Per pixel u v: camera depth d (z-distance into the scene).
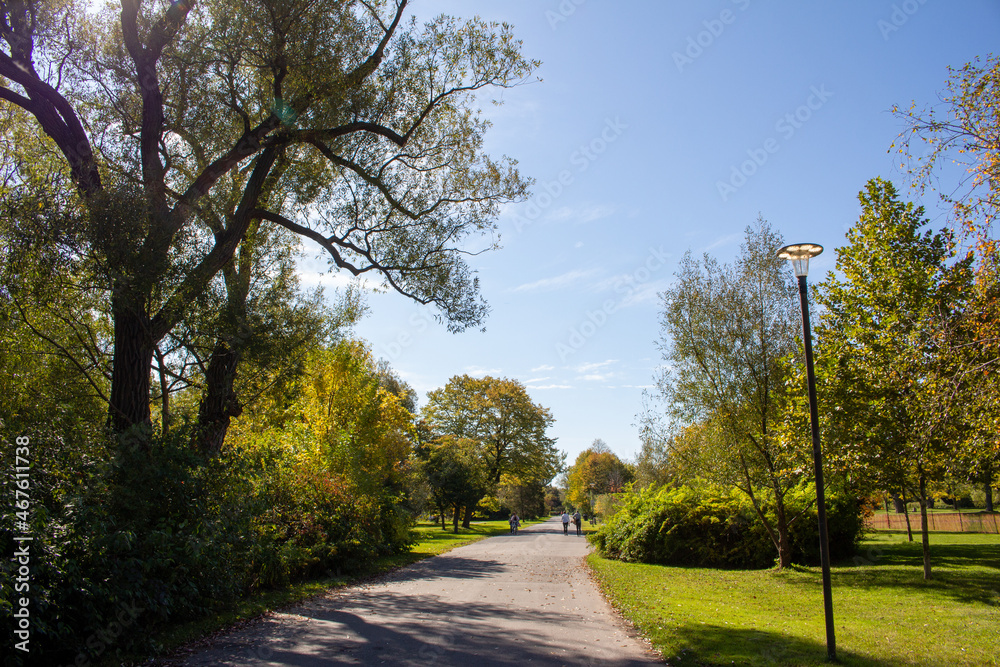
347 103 12.99
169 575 8.51
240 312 11.65
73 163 10.49
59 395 11.81
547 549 27.34
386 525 21.17
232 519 9.73
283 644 7.87
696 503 19.91
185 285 10.56
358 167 13.62
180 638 7.96
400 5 13.52
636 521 20.95
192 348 12.12
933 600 11.29
